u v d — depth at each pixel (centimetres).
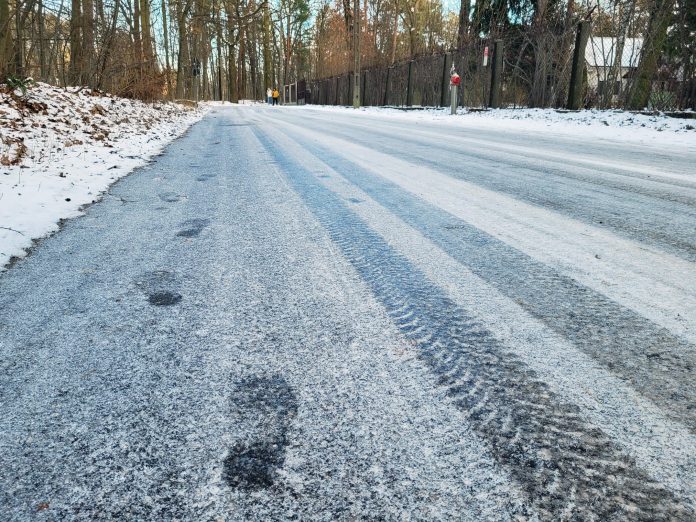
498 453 92
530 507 80
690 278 184
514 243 229
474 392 112
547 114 1295
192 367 124
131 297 169
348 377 118
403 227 257
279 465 90
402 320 149
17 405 108
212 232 252
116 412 106
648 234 245
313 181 391
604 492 83
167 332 143
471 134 920
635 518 78
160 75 1548
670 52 1216
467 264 200
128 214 294
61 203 313
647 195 343
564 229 254
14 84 750
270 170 450
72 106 838
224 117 1574
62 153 522
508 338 138
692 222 269
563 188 367
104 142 649
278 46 5294
